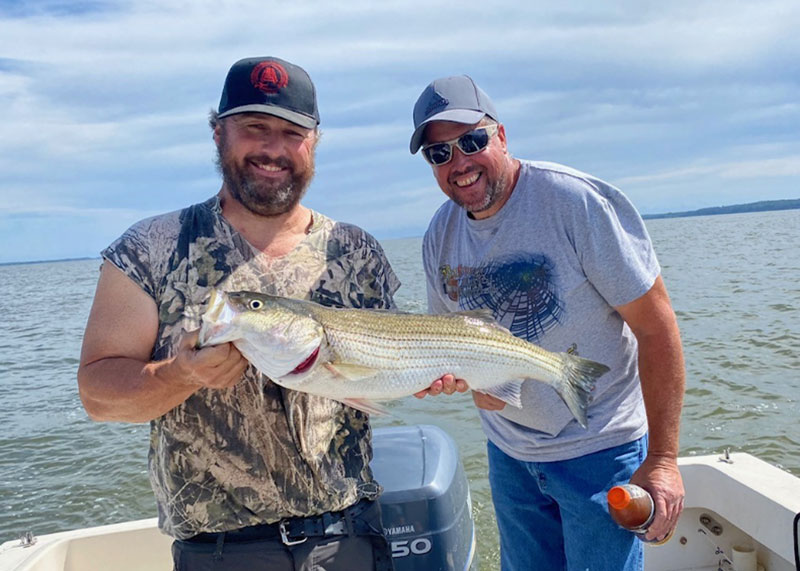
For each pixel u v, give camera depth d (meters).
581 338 3.43
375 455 4.07
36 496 7.50
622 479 3.37
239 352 2.53
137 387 2.44
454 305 3.87
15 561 3.82
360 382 2.93
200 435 2.67
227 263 2.80
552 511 3.73
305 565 2.70
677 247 49.12
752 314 15.37
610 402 3.44
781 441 7.55
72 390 12.74
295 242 2.98
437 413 9.05
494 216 3.52
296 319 2.69
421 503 3.66
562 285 3.37
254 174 2.80
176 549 2.75
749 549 4.30
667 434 3.18
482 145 3.35
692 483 4.49
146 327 2.66
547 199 3.37
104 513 7.06
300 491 2.74
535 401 3.47
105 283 2.65
